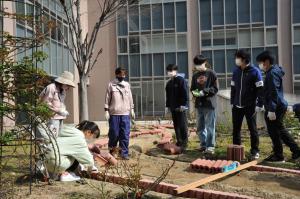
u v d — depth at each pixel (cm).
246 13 2680
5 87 477
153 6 2717
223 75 2692
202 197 507
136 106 2792
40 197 498
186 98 877
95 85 2792
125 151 778
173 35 2748
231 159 744
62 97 659
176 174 658
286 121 1155
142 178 596
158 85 2767
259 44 2659
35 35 525
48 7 1077
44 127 543
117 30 2806
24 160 627
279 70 721
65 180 579
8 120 490
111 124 778
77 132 591
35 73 491
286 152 841
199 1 2720
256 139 753
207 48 2712
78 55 1070
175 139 1016
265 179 617
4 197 494
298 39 2603
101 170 630
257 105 760
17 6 1031
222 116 1353
